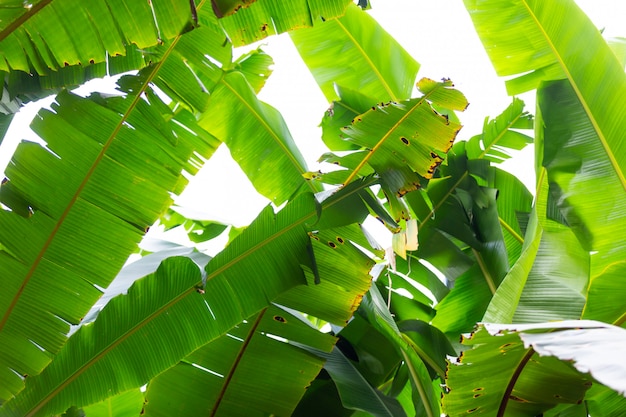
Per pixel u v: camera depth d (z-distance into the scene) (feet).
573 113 10.56
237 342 10.54
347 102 13.74
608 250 9.96
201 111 9.81
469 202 13.69
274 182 12.74
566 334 6.41
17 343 9.29
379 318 11.16
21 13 8.42
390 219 10.16
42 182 9.27
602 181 10.07
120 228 9.48
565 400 8.63
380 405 10.52
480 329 7.24
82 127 9.40
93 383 9.64
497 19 11.47
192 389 10.37
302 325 10.64
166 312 9.72
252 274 9.89
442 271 12.81
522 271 10.23
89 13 8.60
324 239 10.37
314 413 11.26
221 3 8.23
